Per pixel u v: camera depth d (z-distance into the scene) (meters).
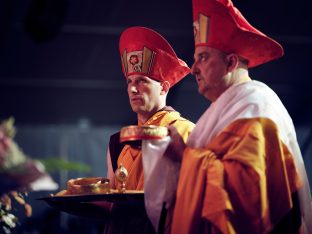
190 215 3.01
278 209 2.98
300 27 10.11
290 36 10.32
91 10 9.82
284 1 9.55
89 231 10.02
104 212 3.78
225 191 2.94
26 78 11.74
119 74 11.67
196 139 3.25
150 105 3.87
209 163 3.01
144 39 3.88
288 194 2.99
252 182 2.91
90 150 13.18
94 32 10.32
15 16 9.98
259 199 2.90
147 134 3.19
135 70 3.88
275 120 3.08
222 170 2.97
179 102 11.65
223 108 3.19
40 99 12.35
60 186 11.41
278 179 3.01
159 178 3.20
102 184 3.44
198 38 3.32
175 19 10.03
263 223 2.91
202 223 3.04
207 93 3.30
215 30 3.23
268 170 3.01
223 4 3.21
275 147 3.02
